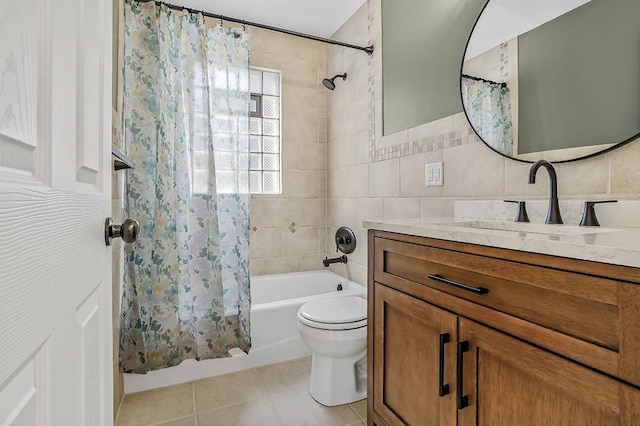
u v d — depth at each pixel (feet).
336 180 9.09
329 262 8.64
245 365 6.65
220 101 7.18
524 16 4.31
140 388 5.91
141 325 5.82
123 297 5.83
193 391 5.89
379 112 7.27
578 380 2.15
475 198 5.07
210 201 6.63
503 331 2.65
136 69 5.99
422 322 3.52
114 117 5.18
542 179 4.16
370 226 4.29
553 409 2.31
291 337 7.03
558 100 3.96
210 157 6.64
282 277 8.88
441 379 3.16
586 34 3.68
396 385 3.91
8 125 1.12
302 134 9.42
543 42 4.10
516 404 2.56
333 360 5.48
